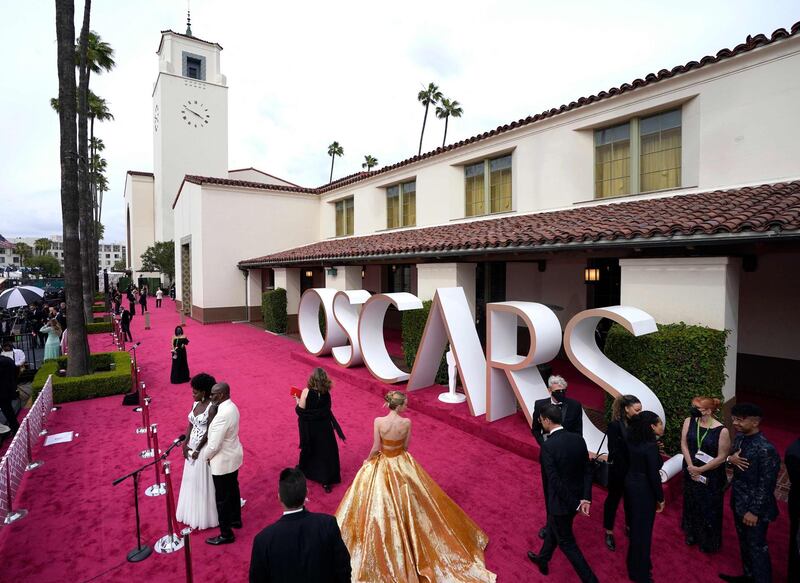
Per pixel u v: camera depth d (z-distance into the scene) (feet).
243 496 17.54
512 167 41.37
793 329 27.17
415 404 27.14
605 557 13.41
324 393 18.17
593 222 26.50
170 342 53.83
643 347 18.63
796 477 11.40
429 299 33.68
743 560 12.34
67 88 33.47
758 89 26.17
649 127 32.32
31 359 49.03
